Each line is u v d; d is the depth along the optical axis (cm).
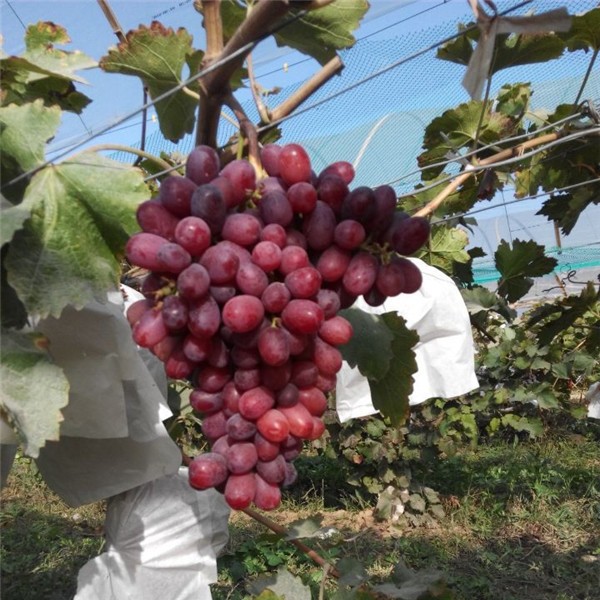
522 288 150
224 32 58
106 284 47
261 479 44
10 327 45
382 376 59
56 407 43
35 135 48
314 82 51
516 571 182
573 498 229
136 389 72
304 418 43
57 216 47
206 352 42
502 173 92
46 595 165
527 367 247
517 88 96
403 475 216
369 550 195
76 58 56
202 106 47
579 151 80
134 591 85
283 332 40
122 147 51
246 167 41
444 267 130
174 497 87
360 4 54
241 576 172
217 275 39
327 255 42
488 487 236
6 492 249
